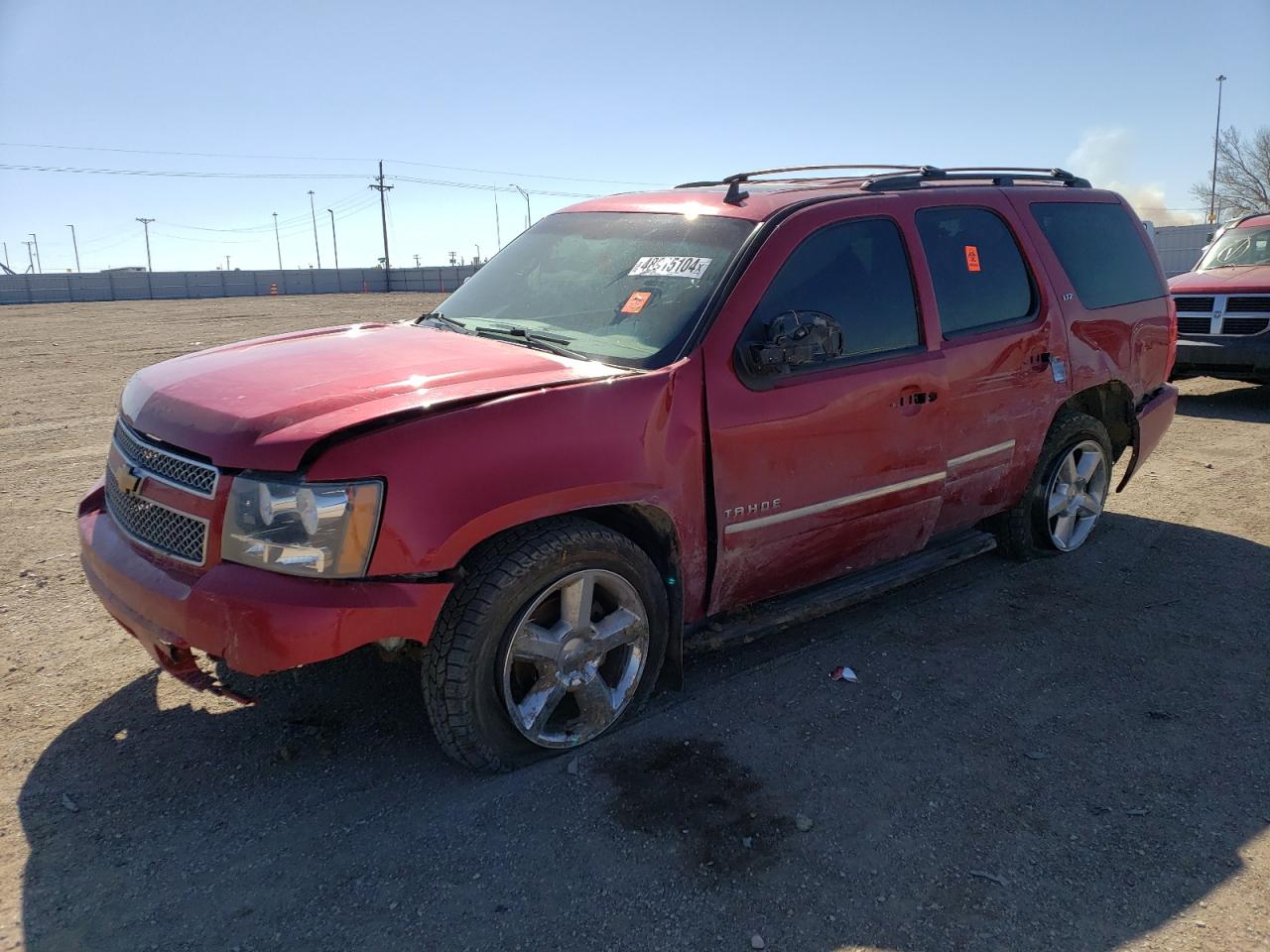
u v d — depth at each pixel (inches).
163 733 132.1
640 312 140.4
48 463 291.3
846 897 101.3
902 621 172.7
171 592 109.2
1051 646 163.3
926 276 161.0
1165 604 181.2
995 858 108.1
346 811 114.9
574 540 118.1
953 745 131.8
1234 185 1737.2
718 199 156.2
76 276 2439.7
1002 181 190.4
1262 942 95.5
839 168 177.2
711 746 129.7
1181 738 134.6
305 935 95.0
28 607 173.9
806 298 143.1
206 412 114.4
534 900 100.0
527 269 168.6
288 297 2416.3
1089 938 96.0
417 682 146.2
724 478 132.7
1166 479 269.7
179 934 95.0
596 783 120.4
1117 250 209.0
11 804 115.5
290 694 142.6
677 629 135.2
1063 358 185.9
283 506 103.9
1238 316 368.5
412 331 154.6
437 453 108.3
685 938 95.2
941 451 162.1
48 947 93.0
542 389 117.3
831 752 129.2
